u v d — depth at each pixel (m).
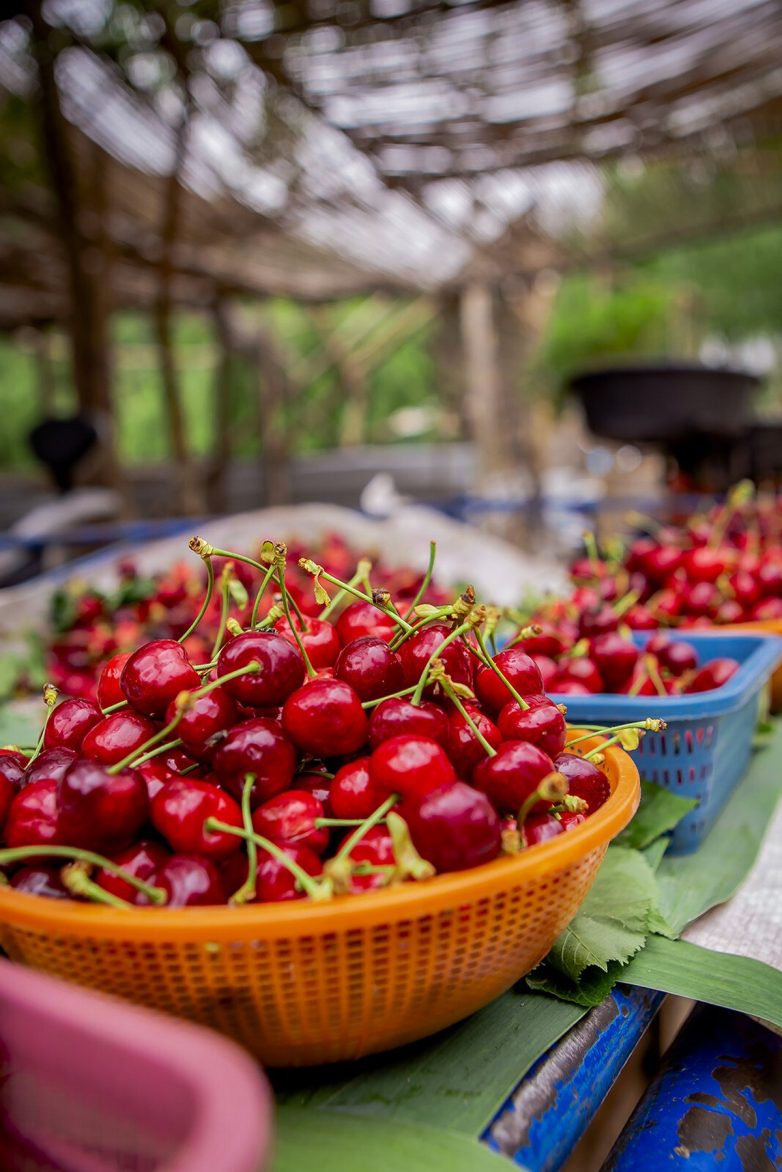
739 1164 0.90
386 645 0.96
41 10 3.35
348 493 7.56
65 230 4.63
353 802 0.83
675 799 1.34
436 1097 0.80
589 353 7.16
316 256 6.14
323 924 0.68
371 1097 0.81
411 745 0.81
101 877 0.78
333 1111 0.79
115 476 5.00
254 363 7.87
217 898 0.76
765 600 2.18
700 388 3.69
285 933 0.68
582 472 12.59
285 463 7.79
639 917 1.06
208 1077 0.39
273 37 3.15
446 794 0.75
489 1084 0.82
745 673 1.51
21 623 2.73
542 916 0.82
